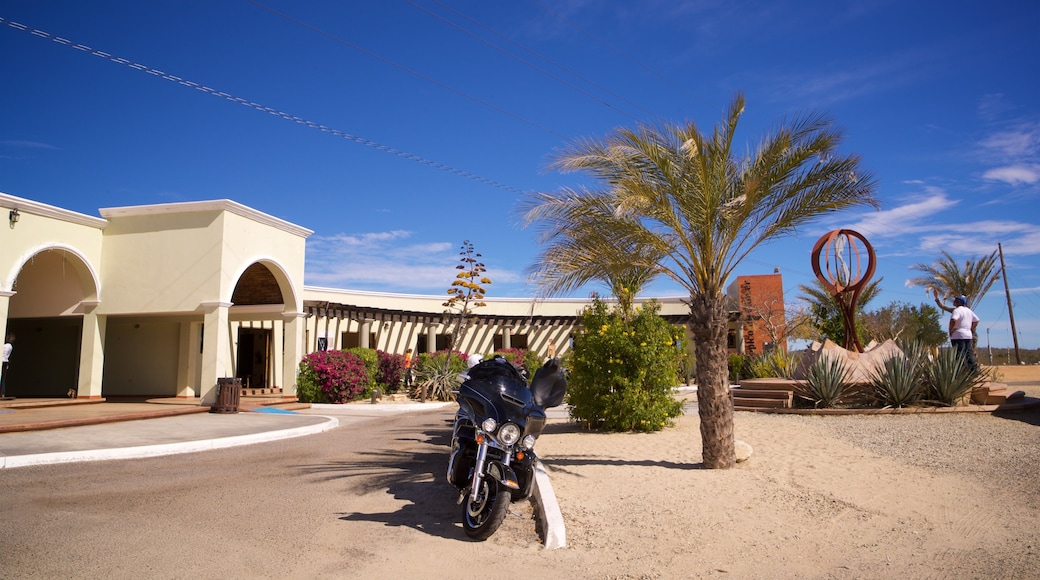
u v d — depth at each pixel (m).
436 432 13.04
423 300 31.12
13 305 18.23
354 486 7.56
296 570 4.60
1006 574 4.41
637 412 12.03
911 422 11.89
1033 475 7.43
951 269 30.66
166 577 4.38
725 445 8.27
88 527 5.57
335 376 19.58
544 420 5.79
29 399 16.91
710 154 8.22
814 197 8.36
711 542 5.30
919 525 5.65
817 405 14.24
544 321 30.66
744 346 35.03
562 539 5.30
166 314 16.94
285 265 19.06
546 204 8.68
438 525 5.89
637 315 12.78
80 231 16.61
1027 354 49.34
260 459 9.56
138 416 13.77
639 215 8.41
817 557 4.91
